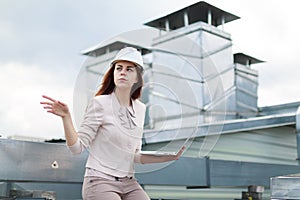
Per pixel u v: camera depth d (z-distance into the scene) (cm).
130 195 158
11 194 213
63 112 142
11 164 185
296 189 184
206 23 476
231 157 470
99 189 151
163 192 378
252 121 484
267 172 298
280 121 501
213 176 261
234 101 511
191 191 397
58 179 197
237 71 532
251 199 283
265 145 514
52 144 197
